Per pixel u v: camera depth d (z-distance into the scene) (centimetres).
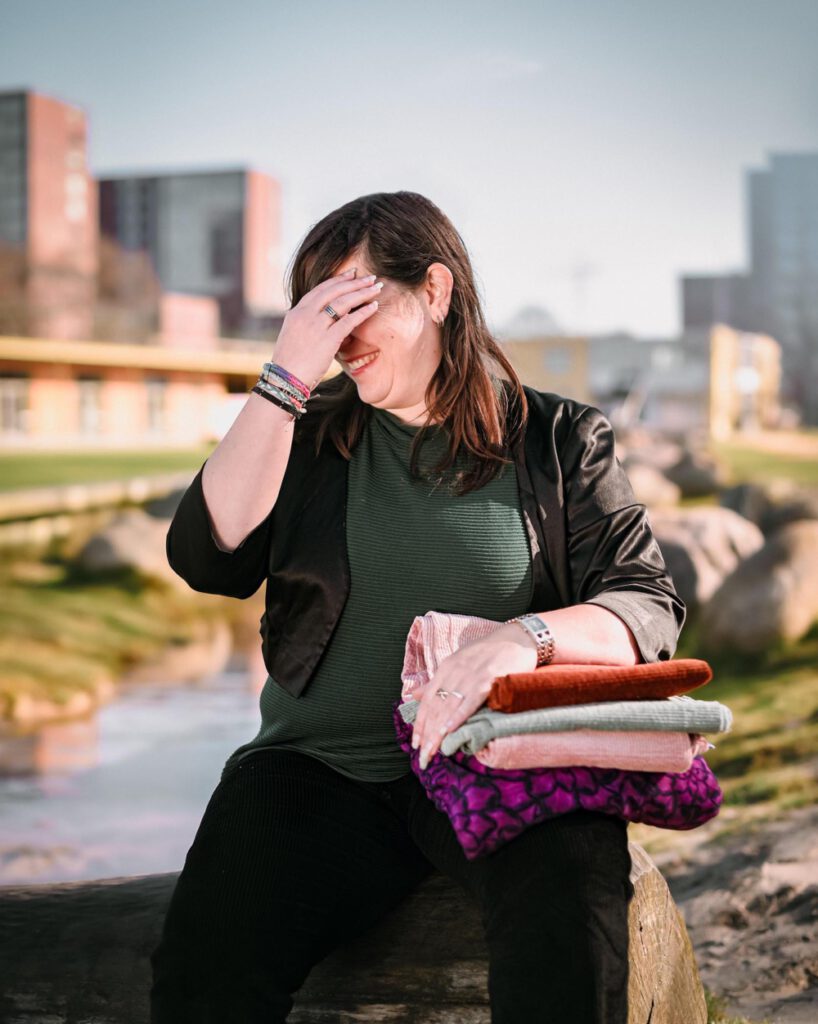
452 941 189
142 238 4569
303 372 183
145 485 1877
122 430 2102
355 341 189
